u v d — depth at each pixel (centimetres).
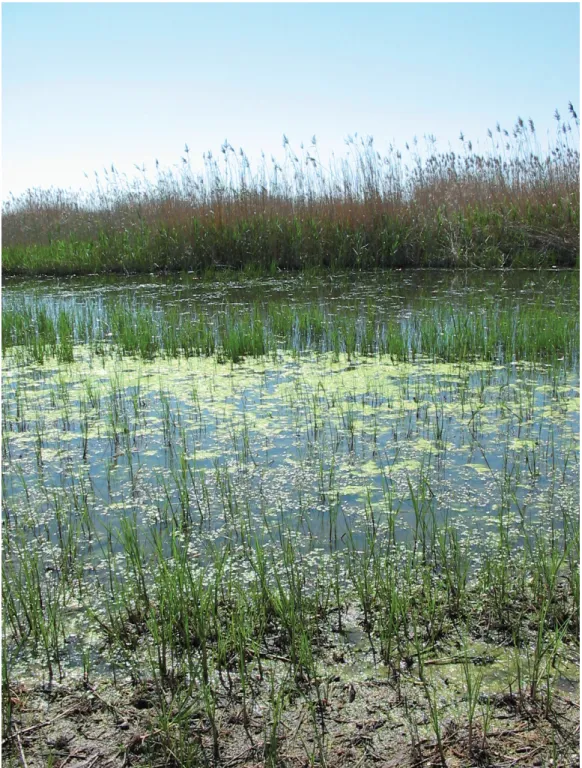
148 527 363
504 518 361
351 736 223
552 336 686
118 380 632
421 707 234
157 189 1509
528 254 1279
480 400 547
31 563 326
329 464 436
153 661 254
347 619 280
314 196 1411
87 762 217
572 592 292
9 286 1301
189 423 515
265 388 598
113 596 301
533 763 211
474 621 277
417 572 310
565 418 505
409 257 1343
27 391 609
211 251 1409
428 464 432
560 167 1327
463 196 1387
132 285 1248
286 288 1140
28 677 255
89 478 427
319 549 336
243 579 312
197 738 223
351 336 732
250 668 254
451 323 787
